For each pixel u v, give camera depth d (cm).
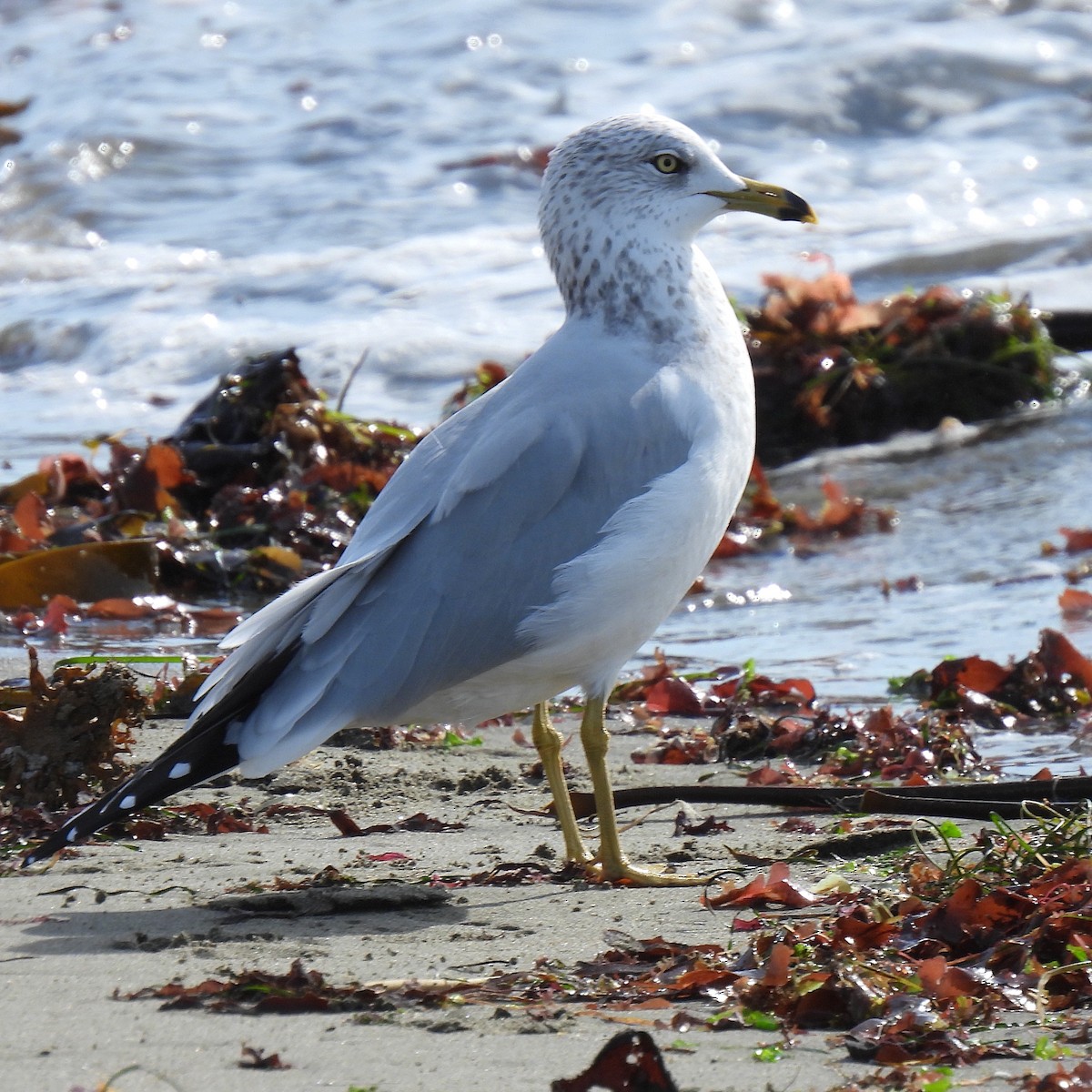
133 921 719
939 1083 518
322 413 1861
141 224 3228
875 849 848
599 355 868
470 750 1115
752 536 1770
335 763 1055
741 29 3762
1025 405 2155
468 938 699
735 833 895
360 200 3184
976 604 1477
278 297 2728
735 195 917
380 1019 585
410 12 4069
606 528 817
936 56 3481
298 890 770
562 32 3844
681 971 639
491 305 2597
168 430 2167
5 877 800
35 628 1472
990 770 1048
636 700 1271
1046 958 656
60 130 3675
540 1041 562
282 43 4050
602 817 819
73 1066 536
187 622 1510
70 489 1853
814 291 2172
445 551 809
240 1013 592
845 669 1310
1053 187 2992
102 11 4488
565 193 916
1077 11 3653
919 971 620
